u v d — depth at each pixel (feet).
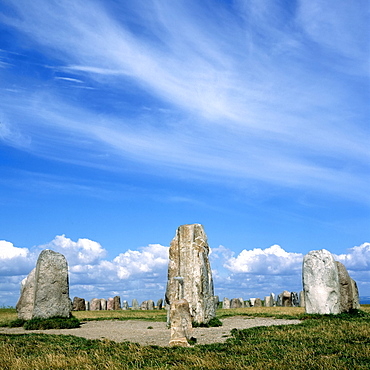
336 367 45.32
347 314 90.68
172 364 50.98
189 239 91.04
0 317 120.06
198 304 86.07
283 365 47.16
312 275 94.32
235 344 61.46
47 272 95.96
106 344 62.90
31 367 50.90
